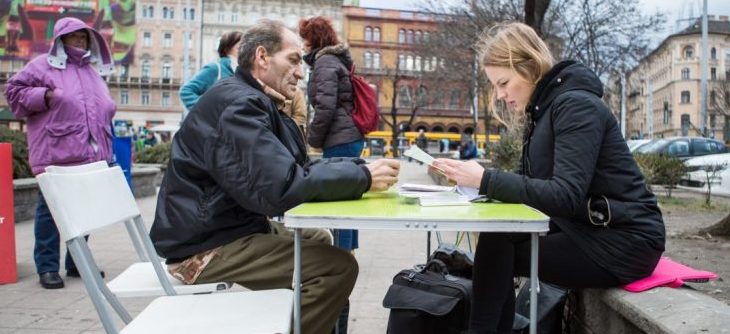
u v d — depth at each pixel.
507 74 2.62
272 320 2.04
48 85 4.56
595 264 2.42
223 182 2.38
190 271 2.54
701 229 6.27
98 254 5.97
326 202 2.38
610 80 19.02
